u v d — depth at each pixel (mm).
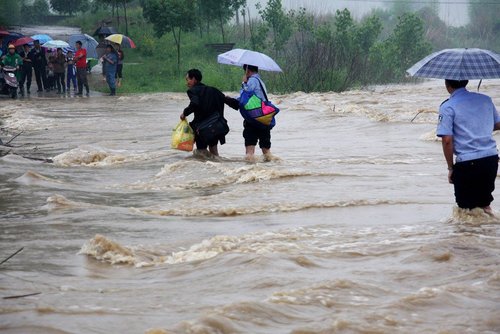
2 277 11656
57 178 23266
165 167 24109
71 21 110062
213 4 90000
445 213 16875
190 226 16078
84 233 15266
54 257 13227
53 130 38656
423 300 9953
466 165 15523
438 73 15812
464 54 15875
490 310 9711
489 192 15781
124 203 19359
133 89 69438
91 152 27984
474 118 15562
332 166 24312
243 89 25281
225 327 8711
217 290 10711
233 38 97625
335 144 30281
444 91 59938
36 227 15828
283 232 14953
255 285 10898
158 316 9250
